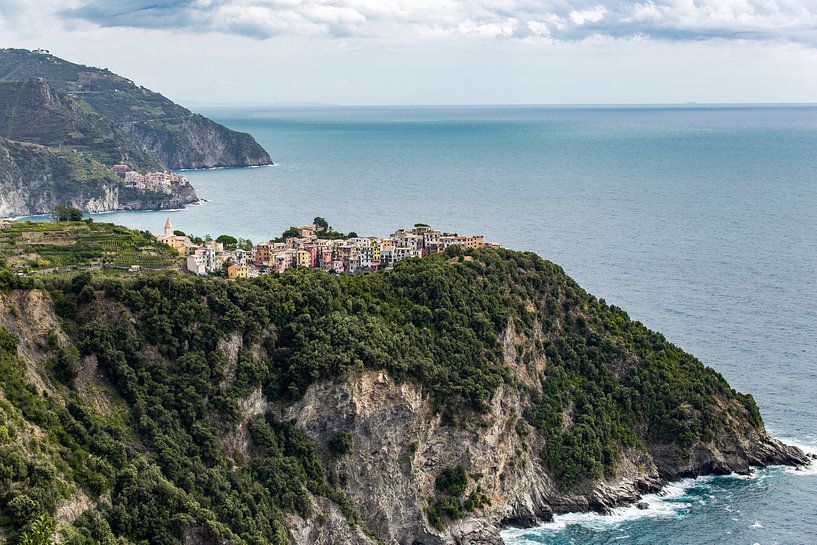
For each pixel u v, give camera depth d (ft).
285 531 572.92
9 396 507.30
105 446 523.29
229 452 595.47
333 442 630.33
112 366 579.89
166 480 531.91
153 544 500.33
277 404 628.28
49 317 577.43
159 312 617.62
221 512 542.98
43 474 464.24
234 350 624.18
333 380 626.23
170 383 595.88
